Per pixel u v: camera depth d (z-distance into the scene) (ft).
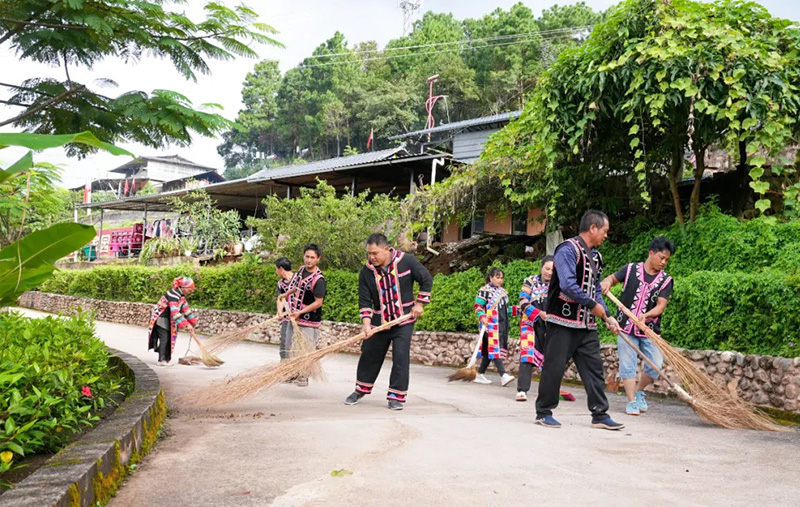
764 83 28.09
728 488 11.91
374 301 21.72
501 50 185.47
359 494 11.23
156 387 18.93
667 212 38.24
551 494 11.34
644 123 32.01
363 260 49.47
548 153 33.37
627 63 29.63
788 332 22.11
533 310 24.73
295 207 51.06
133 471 12.71
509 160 38.99
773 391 21.61
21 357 13.71
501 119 77.46
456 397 24.93
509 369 34.27
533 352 24.61
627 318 21.31
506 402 23.99
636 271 21.61
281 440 15.56
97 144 8.18
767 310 23.00
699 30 29.60
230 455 14.07
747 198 34.94
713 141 32.17
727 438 16.88
